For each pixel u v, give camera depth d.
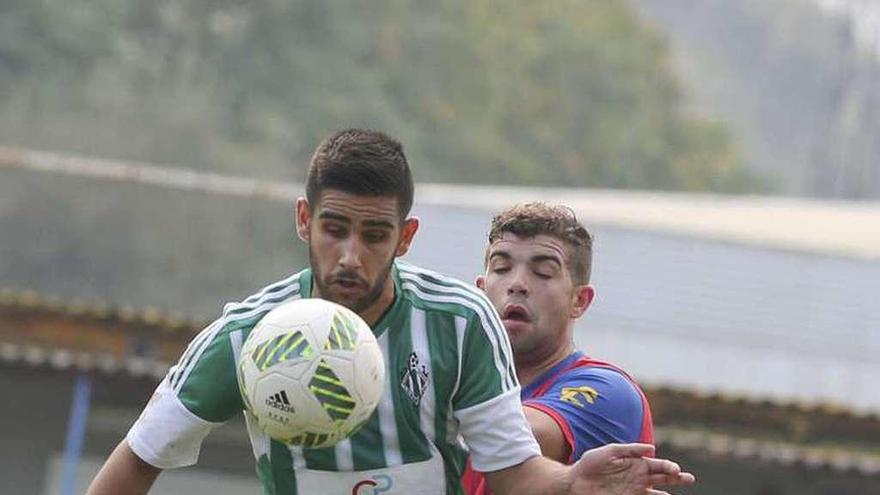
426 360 14.91
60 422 48.72
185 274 101.25
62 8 122.00
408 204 14.52
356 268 14.27
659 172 152.50
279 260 102.38
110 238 101.25
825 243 73.62
